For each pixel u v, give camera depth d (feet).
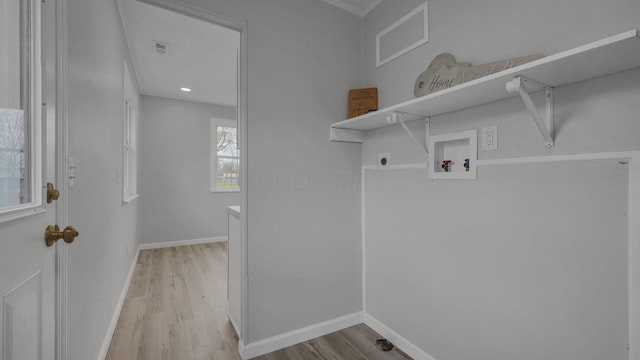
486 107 4.46
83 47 4.26
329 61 6.68
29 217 2.51
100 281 5.41
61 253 3.25
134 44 9.47
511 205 4.11
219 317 7.36
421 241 5.57
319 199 6.51
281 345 5.96
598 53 2.67
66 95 3.42
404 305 5.95
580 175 3.42
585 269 3.38
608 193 3.20
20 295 2.36
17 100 2.41
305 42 6.35
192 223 15.89
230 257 7.10
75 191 3.91
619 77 3.13
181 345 6.07
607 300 3.21
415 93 5.49
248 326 5.65
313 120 6.44
